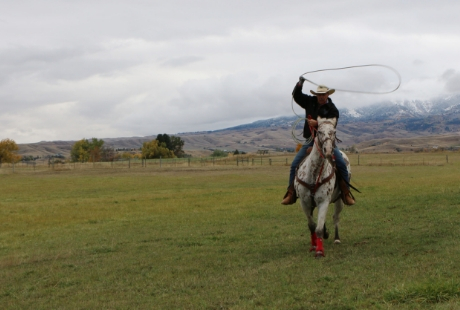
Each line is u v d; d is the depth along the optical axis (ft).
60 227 58.34
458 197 59.72
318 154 31.68
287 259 32.86
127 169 210.18
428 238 36.14
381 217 49.83
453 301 20.45
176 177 156.76
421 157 285.64
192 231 49.44
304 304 22.75
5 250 45.11
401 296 21.66
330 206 61.00
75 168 223.71
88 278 32.19
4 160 333.42
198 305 24.13
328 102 33.53
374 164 208.64
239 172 179.93
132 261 36.58
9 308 26.81
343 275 26.99
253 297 24.54
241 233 45.96
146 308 24.61
